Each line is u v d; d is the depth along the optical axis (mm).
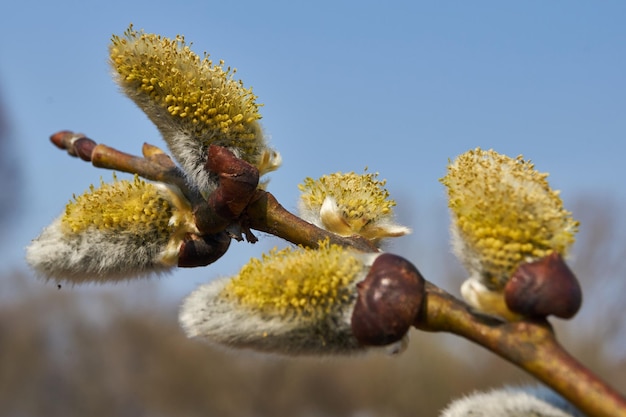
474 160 190
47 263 220
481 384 1413
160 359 1821
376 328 185
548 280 178
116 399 1801
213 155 212
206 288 199
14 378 1790
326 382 1650
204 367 1782
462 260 185
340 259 192
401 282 185
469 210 185
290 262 194
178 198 220
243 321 194
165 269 224
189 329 199
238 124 215
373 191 223
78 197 222
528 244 182
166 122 215
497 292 182
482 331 181
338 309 191
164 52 214
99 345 1847
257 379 1752
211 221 216
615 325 1235
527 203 183
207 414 1766
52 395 1809
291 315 192
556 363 176
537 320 180
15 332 1817
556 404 180
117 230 219
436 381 1449
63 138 234
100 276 222
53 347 1836
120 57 214
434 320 184
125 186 221
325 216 220
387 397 1503
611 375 1226
